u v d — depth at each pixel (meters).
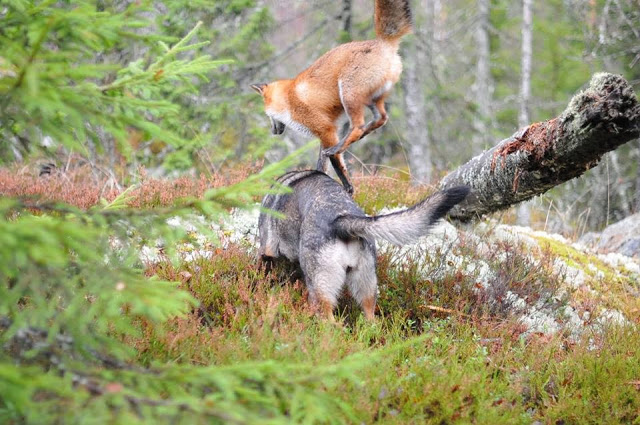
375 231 4.68
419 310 5.50
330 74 6.47
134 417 2.24
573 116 5.60
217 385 2.54
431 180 10.73
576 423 4.21
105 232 2.99
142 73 3.16
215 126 10.58
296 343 4.05
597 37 15.45
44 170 9.09
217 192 2.89
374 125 6.43
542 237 8.68
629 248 9.16
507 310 5.78
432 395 3.90
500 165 6.75
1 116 2.89
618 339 5.46
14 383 2.16
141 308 2.57
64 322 2.71
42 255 2.29
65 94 2.66
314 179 5.52
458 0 21.59
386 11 6.20
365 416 3.51
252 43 11.36
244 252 6.04
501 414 4.04
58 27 2.70
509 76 20.27
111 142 10.10
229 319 4.96
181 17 9.24
